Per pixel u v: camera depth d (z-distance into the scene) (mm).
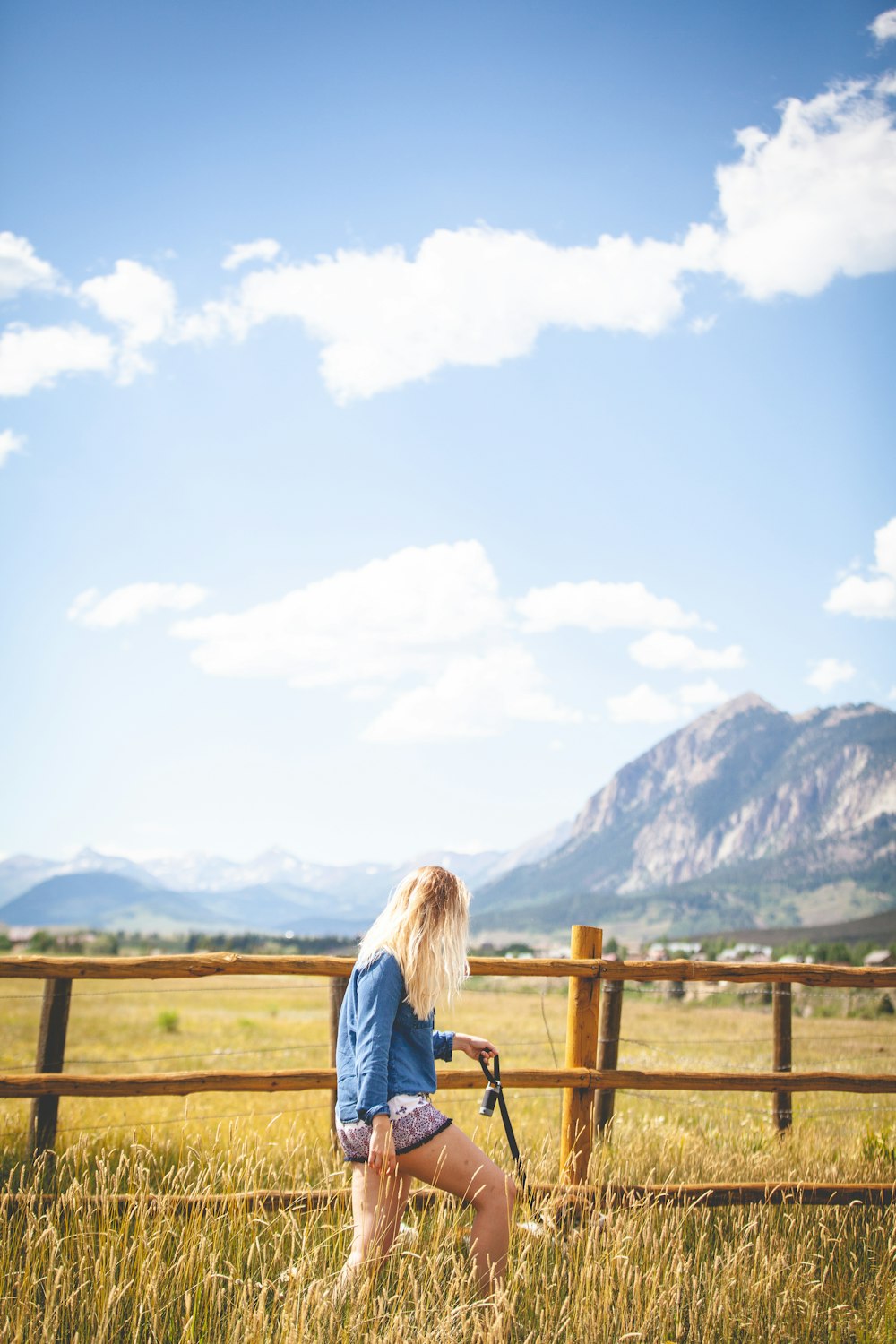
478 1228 3707
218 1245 3994
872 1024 24922
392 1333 3352
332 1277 3760
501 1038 18781
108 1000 39125
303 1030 23578
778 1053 7629
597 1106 6695
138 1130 6223
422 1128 3658
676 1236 4398
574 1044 5207
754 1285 4055
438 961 3807
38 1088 4715
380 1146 3508
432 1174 3684
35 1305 3502
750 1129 7488
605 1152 5570
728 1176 5641
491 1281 3682
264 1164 5289
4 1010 31656
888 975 5562
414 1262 3959
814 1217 4969
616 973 5230
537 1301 3816
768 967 5438
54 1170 5039
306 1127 7375
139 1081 4816
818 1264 4492
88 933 181375
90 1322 3502
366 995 3707
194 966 4965
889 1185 5254
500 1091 4328
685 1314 3980
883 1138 6574
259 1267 4035
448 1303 3512
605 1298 3805
